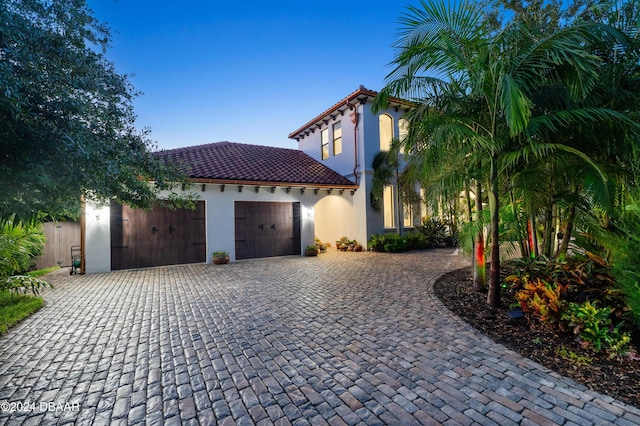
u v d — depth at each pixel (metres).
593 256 4.79
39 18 3.32
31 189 3.24
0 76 2.44
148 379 3.09
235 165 13.00
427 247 14.52
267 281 7.93
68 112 3.21
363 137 13.93
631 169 4.47
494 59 4.28
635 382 2.85
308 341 4.02
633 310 3.34
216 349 3.81
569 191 5.38
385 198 15.36
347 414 2.50
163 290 7.01
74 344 3.98
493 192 4.89
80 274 9.15
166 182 6.32
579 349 3.52
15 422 2.42
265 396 2.77
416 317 4.86
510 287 5.83
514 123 3.46
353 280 7.81
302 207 13.47
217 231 11.52
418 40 4.69
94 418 2.47
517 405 2.57
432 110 5.26
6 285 5.76
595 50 4.41
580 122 4.12
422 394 2.76
